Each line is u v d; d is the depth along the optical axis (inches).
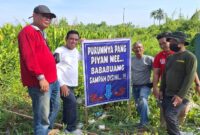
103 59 151.1
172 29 780.0
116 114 161.0
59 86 124.3
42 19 112.2
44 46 113.0
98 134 140.6
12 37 272.4
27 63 107.7
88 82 148.6
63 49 134.6
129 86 158.1
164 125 146.6
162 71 143.3
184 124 150.3
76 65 137.5
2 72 206.7
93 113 158.2
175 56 124.0
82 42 145.1
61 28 316.2
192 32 669.3
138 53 151.4
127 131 144.8
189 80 119.3
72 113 135.8
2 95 170.7
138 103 148.8
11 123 140.1
